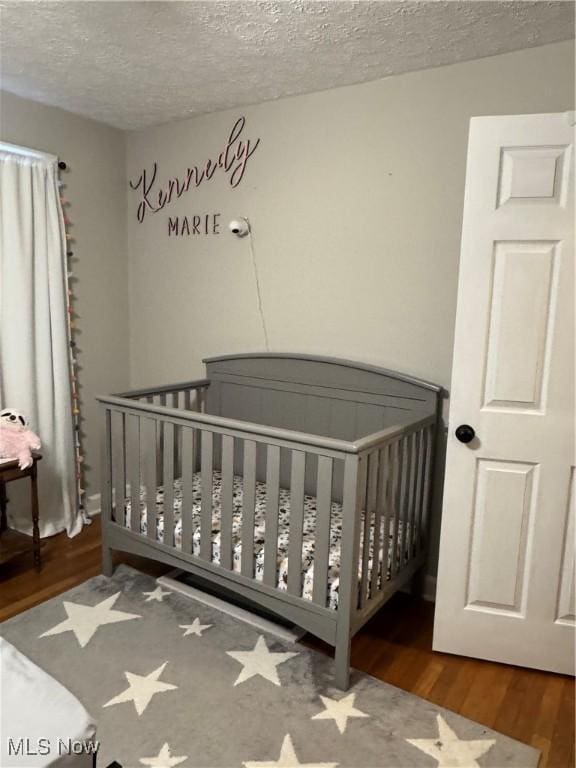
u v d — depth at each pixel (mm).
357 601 1880
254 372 2822
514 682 1911
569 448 1833
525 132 1739
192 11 1834
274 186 2727
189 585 2508
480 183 1807
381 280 2467
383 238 2441
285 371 2719
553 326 1801
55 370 2949
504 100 2115
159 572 2627
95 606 2305
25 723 918
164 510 2299
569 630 1915
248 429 1942
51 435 2953
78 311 3133
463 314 1886
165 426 2248
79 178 3045
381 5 1766
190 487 2203
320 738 1622
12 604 2311
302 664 1969
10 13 1866
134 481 2404
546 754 1593
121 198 3297
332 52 2115
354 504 1746
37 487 2807
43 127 2828
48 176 2826
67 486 3029
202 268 3059
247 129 2775
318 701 1777
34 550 2584
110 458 2504
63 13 1863
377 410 2463
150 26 1943
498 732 1668
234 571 2105
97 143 3111
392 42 2020
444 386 2354
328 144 2535
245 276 2893
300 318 2727
